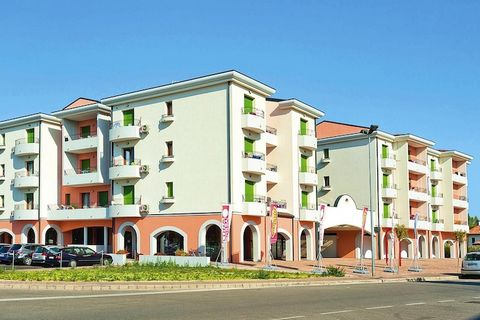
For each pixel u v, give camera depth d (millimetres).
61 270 28016
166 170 40375
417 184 60438
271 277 25922
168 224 39719
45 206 47719
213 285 21484
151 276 23891
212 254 38062
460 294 19875
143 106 42188
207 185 38250
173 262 32438
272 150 45156
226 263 33844
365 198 53500
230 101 37875
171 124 40500
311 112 46906
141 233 41000
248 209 37906
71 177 46250
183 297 17141
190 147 39375
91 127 47469
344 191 54844
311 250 45656
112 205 42188
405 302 16594
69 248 34219
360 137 54344
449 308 14961
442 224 64688
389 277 29672
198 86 39281
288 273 29047
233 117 37938
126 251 40844
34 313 12789
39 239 47031
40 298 16141
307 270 32844
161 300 16062
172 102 40750
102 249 44250
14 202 49906
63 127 47531
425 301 17000
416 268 37719
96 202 46531
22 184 48031
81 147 45781
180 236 40031
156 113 41438
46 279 22188
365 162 54000
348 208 48750
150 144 41375
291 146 44312
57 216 46719
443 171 67062
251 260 40469
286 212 42812
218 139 38156
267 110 45750
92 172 45094
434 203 63969
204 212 38125
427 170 60875
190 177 39125
